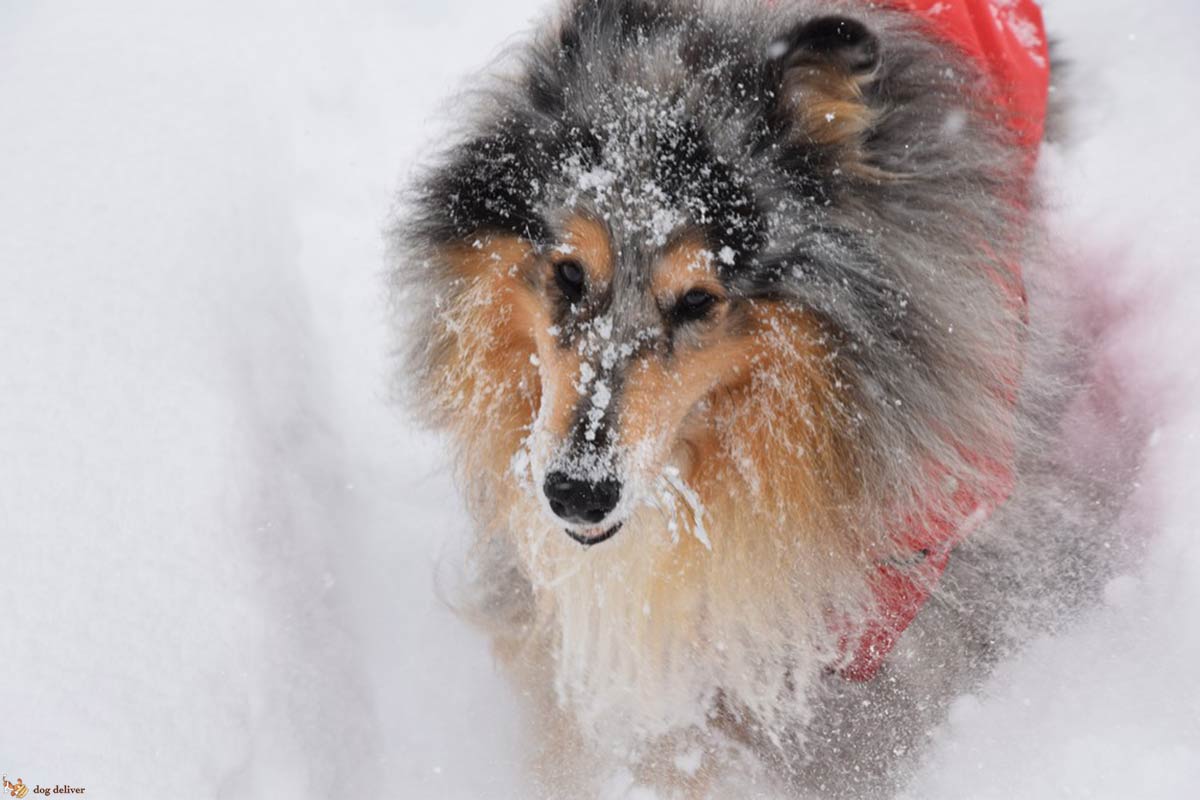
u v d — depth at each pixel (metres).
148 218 6.41
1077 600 5.18
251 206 6.78
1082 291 6.33
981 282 4.07
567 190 3.81
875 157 3.92
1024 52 5.46
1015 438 4.55
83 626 4.58
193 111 7.35
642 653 4.47
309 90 7.87
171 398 5.42
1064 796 4.62
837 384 3.89
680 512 4.24
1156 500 5.43
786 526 4.14
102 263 6.04
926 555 4.36
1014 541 4.91
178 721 4.38
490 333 4.23
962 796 4.76
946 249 3.99
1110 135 7.06
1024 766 4.76
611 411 3.81
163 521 4.96
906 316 3.89
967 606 4.87
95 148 6.88
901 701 4.83
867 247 3.83
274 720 4.57
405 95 8.00
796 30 3.80
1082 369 5.95
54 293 5.82
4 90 7.40
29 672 4.41
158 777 4.20
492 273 4.12
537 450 3.97
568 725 4.86
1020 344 4.53
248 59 7.99
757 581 4.27
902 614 4.48
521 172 3.96
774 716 4.57
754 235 3.73
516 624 4.95
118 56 7.84
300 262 6.89
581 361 3.86
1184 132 6.98
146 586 4.75
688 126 3.74
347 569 5.54
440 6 8.72
